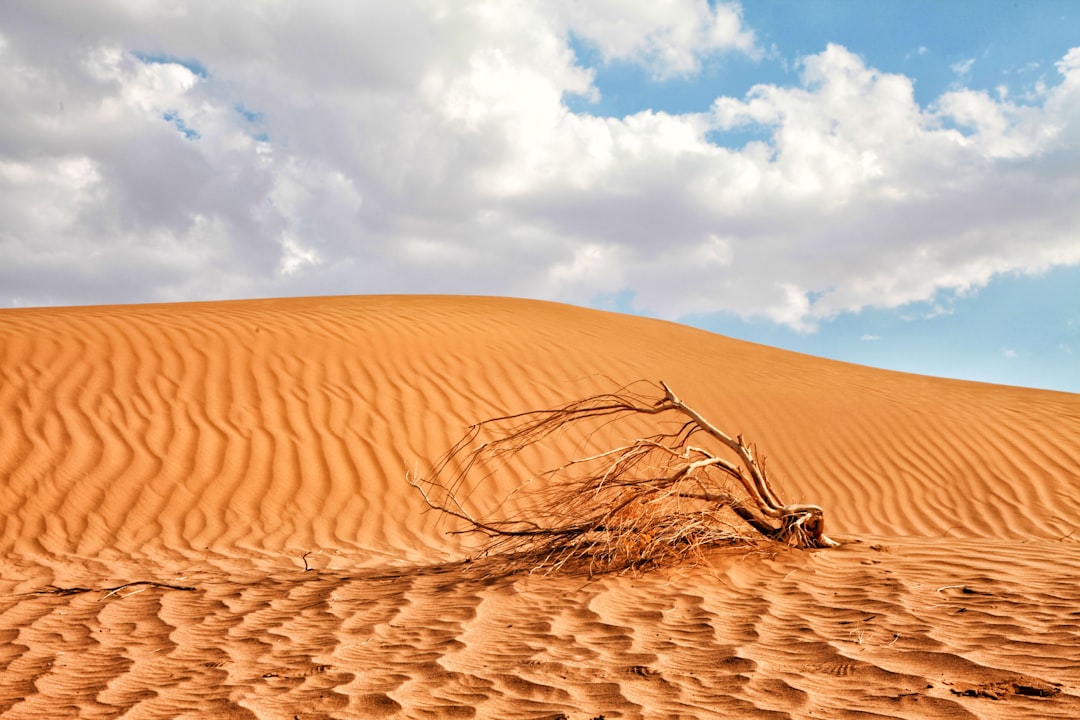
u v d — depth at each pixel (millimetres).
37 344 11609
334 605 5027
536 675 3365
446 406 11531
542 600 4852
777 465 11289
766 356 17984
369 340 13289
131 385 10977
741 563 5602
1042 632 3645
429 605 4875
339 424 10758
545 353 13891
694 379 13828
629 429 11625
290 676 3496
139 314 14227
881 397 14016
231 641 4219
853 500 10438
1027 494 10336
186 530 8492
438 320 15242
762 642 3756
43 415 10078
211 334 12766
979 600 4324
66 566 7121
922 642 3584
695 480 6191
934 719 2658
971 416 12766
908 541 6703
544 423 7043
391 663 3646
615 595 4887
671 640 3865
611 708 2920
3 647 4297
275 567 6957
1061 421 12477
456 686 3254
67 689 3453
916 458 11414
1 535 8070
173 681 3512
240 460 9828
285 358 12242
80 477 9148
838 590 4766
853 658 3416
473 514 9352
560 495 6438
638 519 5816
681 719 2771
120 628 4656
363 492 9555
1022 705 2762
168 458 9680
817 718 2727
